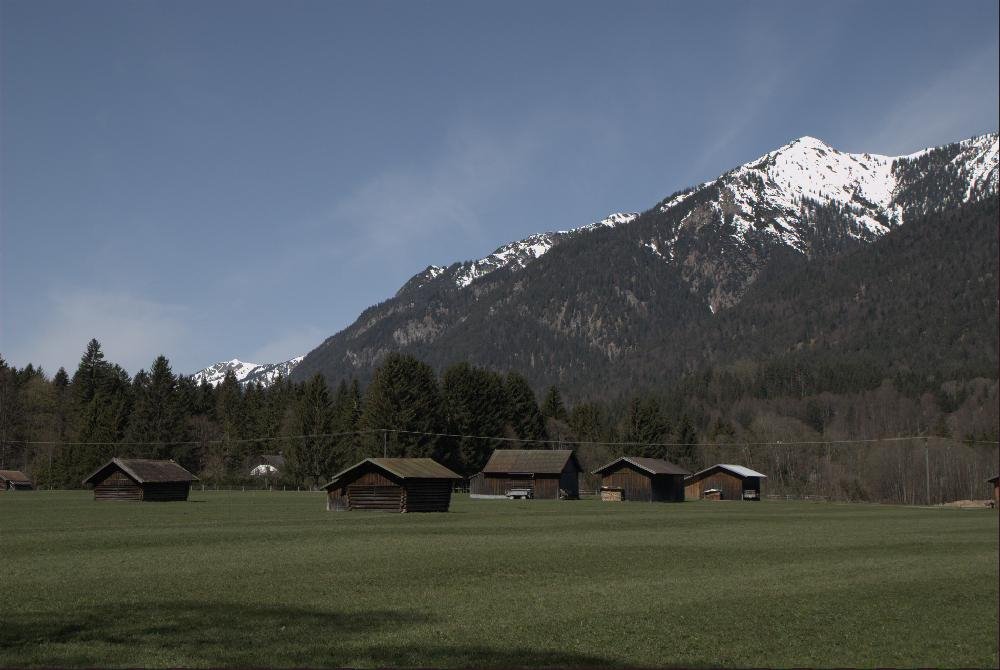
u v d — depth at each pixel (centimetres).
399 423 15612
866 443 18800
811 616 2889
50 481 17100
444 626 2644
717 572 3941
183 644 2381
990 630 2706
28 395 19675
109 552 4469
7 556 4256
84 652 2289
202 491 15888
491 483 13912
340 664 2202
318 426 17775
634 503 12838
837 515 9462
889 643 2533
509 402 19350
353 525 6656
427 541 5284
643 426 19838
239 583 3406
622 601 3102
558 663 2245
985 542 5681
